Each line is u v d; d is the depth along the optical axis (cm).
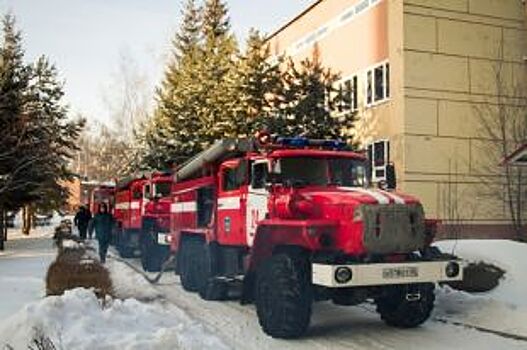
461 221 2103
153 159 2889
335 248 871
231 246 1152
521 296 1088
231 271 1145
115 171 5272
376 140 2281
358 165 1056
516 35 2269
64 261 1321
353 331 941
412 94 2112
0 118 2314
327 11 2673
